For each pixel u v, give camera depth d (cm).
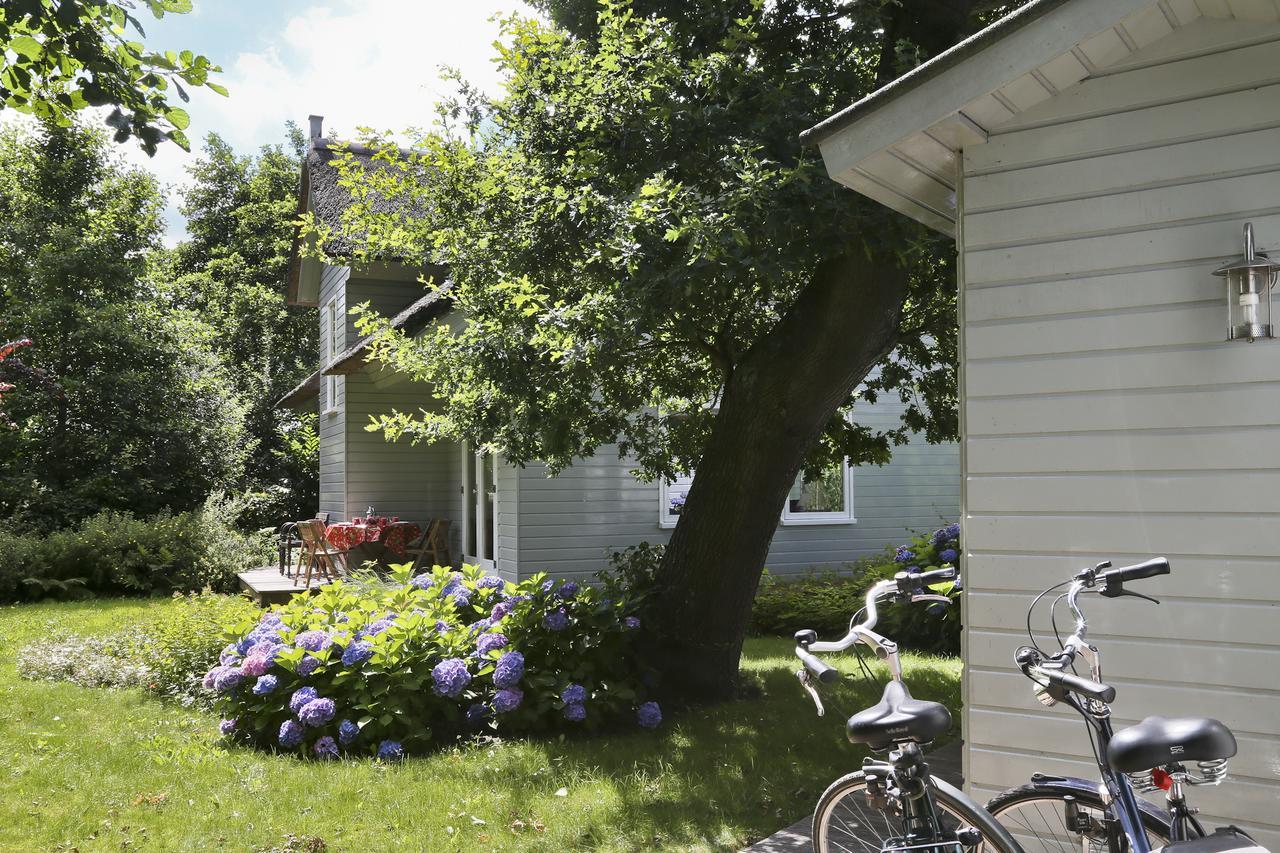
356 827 462
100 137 2111
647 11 632
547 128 636
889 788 262
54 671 830
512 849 434
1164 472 328
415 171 701
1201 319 324
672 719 670
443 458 1647
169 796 505
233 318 2977
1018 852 254
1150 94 334
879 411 1400
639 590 725
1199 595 320
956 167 371
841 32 639
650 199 529
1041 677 262
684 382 810
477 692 645
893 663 266
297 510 2455
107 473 1847
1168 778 240
